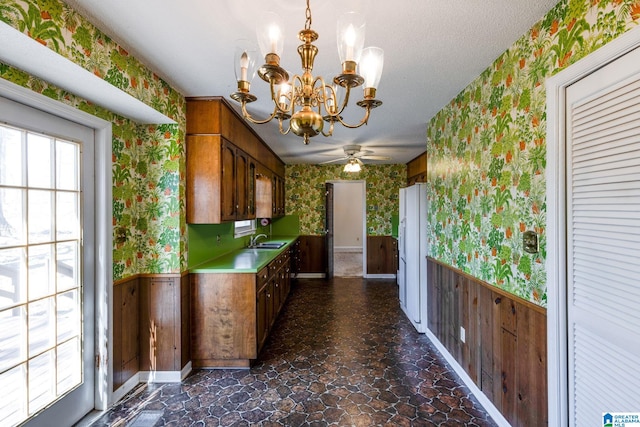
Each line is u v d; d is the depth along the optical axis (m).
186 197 2.62
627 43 1.15
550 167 1.53
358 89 2.47
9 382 1.62
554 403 1.52
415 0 1.43
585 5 1.34
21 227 1.67
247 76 1.28
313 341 3.28
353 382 2.48
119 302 2.30
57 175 1.88
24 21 1.27
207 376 2.58
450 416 2.07
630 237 1.18
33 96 1.64
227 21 1.58
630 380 1.18
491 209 2.09
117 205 2.30
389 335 3.43
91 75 1.63
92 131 2.12
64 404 1.91
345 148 4.55
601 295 1.30
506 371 1.92
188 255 2.69
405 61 2.02
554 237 1.52
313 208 6.41
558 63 1.49
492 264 2.08
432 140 3.23
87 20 1.58
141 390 2.38
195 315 2.71
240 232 4.47
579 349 1.42
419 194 3.58
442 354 2.95
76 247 2.02
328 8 1.47
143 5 1.46
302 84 1.23
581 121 1.38
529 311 1.70
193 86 2.39
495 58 2.00
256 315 2.72
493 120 2.05
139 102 2.03
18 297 1.66
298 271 6.39
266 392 2.35
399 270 4.49
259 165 4.06
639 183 1.14
